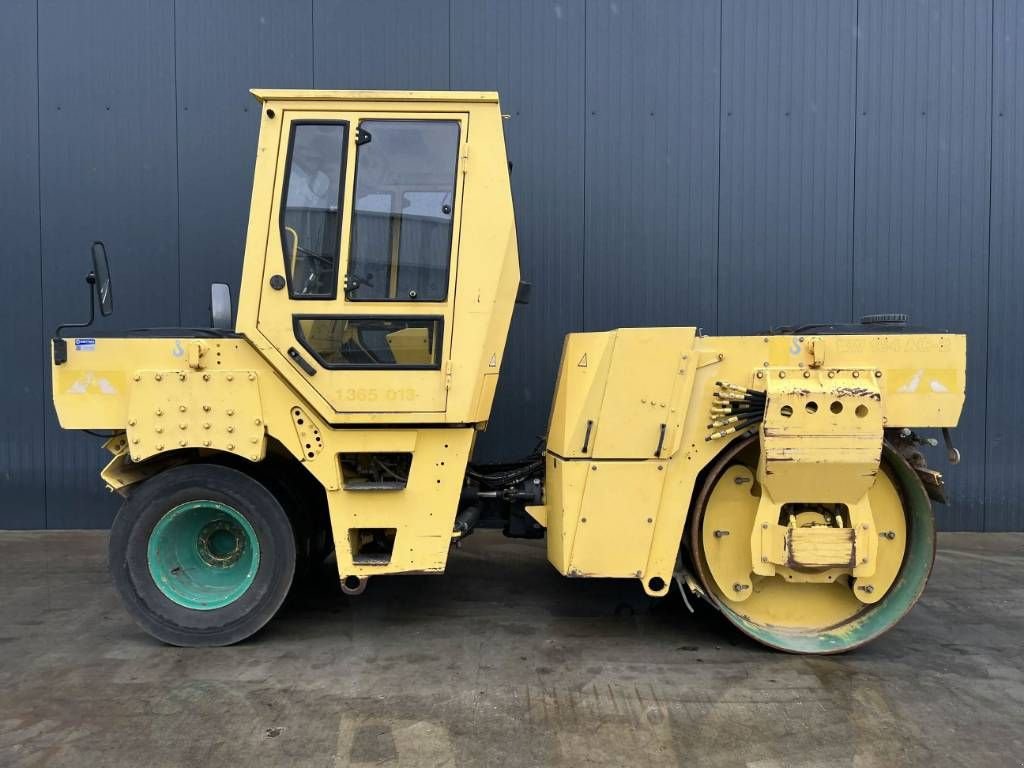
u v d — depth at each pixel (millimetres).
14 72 5027
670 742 2434
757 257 5191
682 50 5121
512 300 3230
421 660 3086
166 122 5066
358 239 3107
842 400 2947
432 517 3158
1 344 5148
